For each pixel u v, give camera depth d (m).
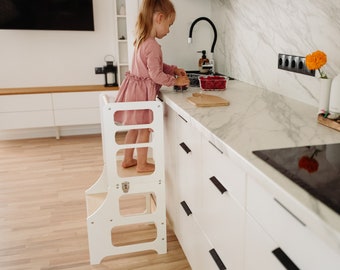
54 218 2.48
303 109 1.69
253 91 2.15
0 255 2.08
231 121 1.46
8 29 3.95
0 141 4.18
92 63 4.30
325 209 0.76
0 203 2.69
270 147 1.14
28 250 2.12
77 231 2.32
